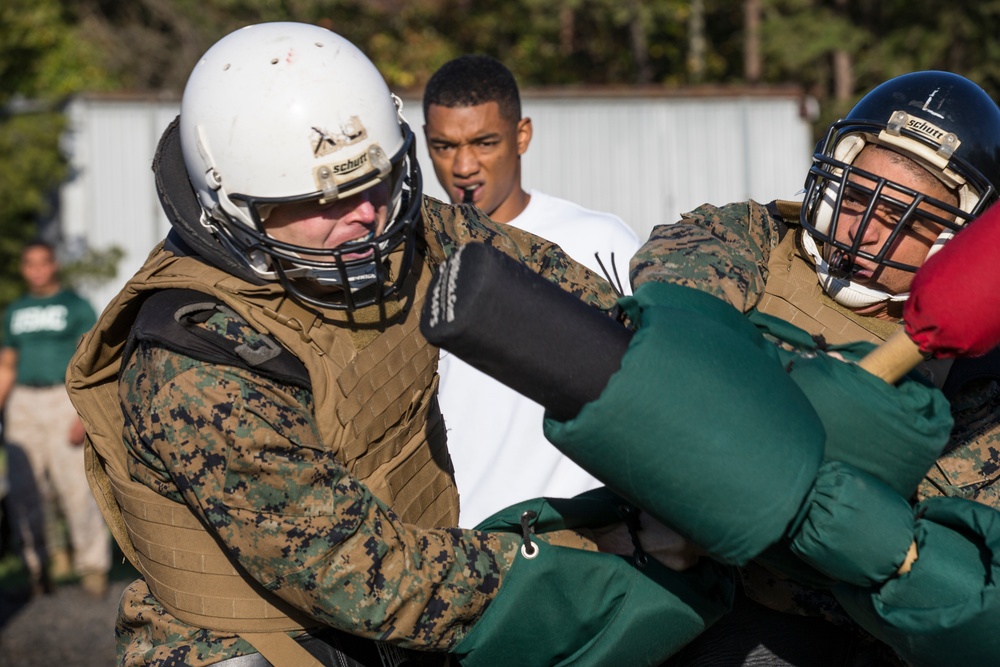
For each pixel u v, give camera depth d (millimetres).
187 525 3115
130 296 3137
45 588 9984
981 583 2773
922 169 3068
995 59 26406
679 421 2654
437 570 3025
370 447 3199
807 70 29031
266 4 27875
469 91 5426
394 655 3305
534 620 3094
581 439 2709
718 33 31141
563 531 3254
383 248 3137
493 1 27984
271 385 3008
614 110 18016
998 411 3287
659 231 3328
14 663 8328
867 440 2797
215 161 3027
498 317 2637
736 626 3512
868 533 2736
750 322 2969
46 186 23047
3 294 23406
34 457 9742
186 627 3201
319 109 3012
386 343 3236
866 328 3215
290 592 2994
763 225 3416
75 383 3264
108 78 29156
